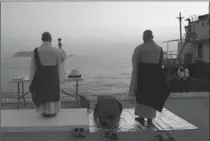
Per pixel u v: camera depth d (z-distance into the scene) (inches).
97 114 132.1
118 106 134.0
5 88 138.2
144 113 139.4
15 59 127.3
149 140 119.1
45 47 134.6
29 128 120.4
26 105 153.6
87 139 119.4
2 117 132.3
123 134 125.9
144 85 138.3
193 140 111.5
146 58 135.9
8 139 116.6
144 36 134.7
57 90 142.2
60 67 141.6
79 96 152.4
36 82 138.2
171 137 118.9
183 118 130.3
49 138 119.0
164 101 136.7
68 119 134.0
